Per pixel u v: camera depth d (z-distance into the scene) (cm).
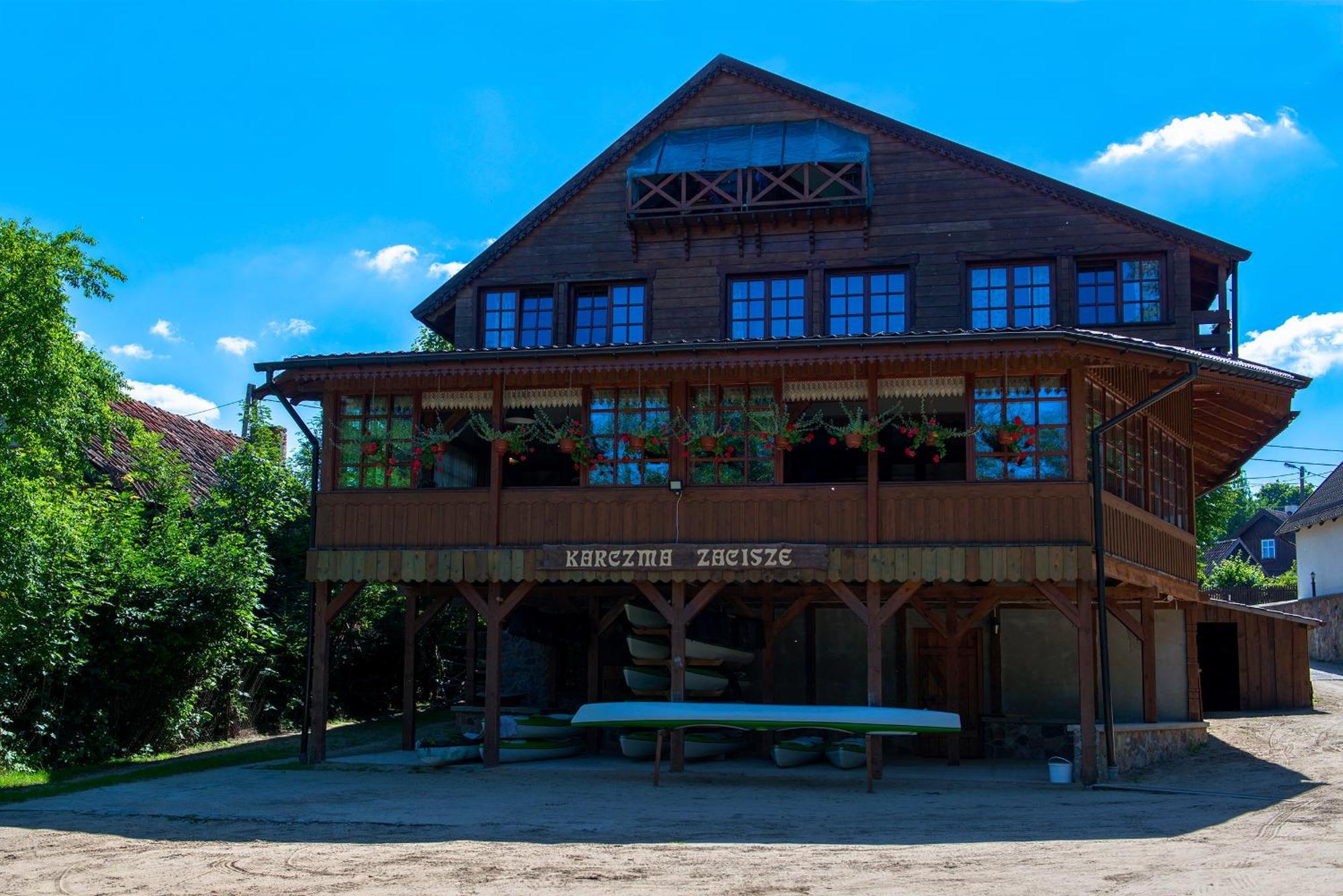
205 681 2355
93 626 2119
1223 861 1176
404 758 2084
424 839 1373
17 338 1764
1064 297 2259
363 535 1977
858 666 2289
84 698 2094
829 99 2394
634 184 2422
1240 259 2223
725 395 1894
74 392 1862
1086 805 1559
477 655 2703
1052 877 1127
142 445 2547
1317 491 4459
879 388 1834
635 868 1202
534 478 2598
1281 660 2705
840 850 1278
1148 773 1859
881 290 2339
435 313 2555
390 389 1998
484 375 1917
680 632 1858
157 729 2252
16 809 1606
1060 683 2217
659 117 2466
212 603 2295
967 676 2169
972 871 1159
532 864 1224
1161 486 2131
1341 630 3856
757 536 1844
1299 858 1178
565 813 1528
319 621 2011
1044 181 2289
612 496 1898
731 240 2403
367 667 2983
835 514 1823
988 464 1789
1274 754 2028
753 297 2386
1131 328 2234
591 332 2452
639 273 2430
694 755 2078
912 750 2194
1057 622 2231
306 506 2783
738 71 2445
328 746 2377
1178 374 1917
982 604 2000
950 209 2325
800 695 2297
